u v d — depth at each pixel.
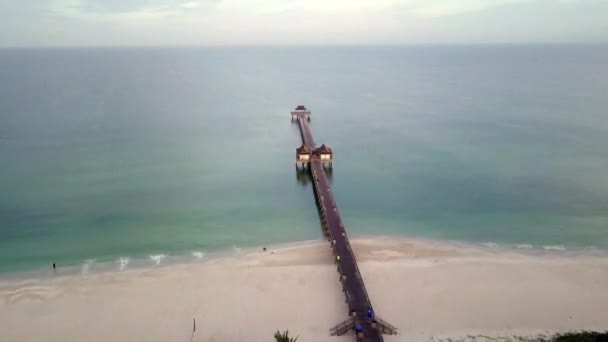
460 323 40.22
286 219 63.75
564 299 43.91
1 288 46.22
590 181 76.56
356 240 56.69
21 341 38.19
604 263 50.94
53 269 50.09
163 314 41.75
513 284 46.50
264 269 49.62
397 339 37.94
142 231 59.50
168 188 74.12
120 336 38.81
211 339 38.50
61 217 62.88
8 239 56.69
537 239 57.25
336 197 70.44
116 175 79.69
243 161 89.88
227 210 66.38
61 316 41.56
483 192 72.38
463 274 48.38
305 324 40.19
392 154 93.12
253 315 41.53
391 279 47.16
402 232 59.19
